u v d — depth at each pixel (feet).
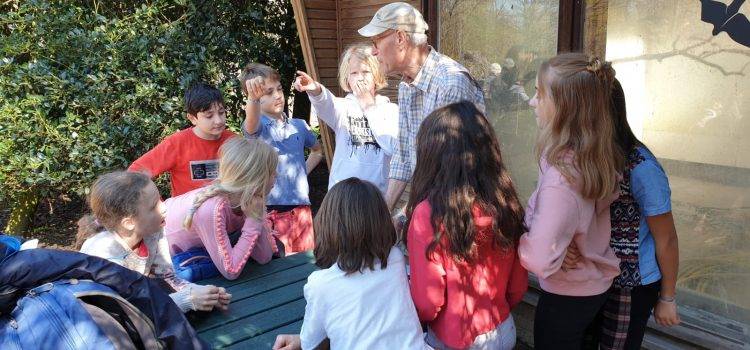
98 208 5.60
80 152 14.29
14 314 4.17
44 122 14.10
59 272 4.33
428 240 4.80
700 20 7.98
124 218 5.59
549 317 5.46
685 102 8.32
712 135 8.09
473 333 5.03
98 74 14.58
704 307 8.34
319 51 14.75
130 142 14.76
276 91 10.35
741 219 7.89
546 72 4.94
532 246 4.82
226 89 15.92
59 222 18.21
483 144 4.96
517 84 10.50
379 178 9.38
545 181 4.89
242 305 6.37
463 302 4.92
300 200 10.84
